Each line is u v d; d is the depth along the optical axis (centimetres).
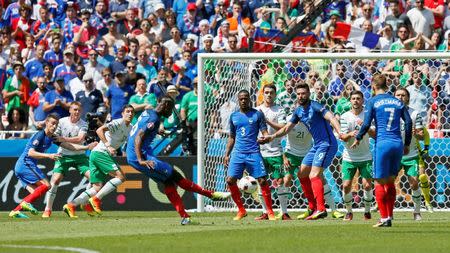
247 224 4188
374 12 7156
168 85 6122
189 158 5694
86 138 5750
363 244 3169
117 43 7169
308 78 5562
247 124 4466
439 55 5278
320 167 4491
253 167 4478
